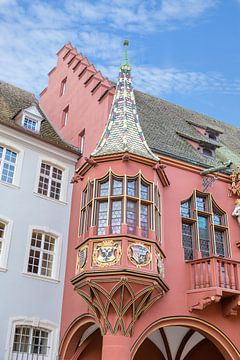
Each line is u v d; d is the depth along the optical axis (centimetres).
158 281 1359
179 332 1762
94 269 1347
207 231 1741
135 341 1370
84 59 2319
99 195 1511
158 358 1825
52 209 1859
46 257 1792
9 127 1827
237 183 1841
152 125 2077
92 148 1920
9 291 1612
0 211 1700
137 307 1370
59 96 2484
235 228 1791
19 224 1734
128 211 1450
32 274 1694
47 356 1631
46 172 1931
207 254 1695
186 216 1720
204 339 1817
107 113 1889
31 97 2380
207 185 1772
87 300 1434
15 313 1598
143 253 1377
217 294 1429
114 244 1371
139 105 2284
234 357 1519
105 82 2052
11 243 1684
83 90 2205
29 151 1889
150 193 1520
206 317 1524
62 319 1698
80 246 1484
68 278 1752
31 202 1805
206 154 2061
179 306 1495
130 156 1527
